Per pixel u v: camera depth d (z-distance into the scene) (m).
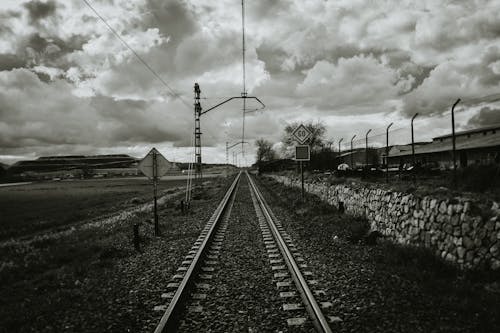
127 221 18.94
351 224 12.24
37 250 12.82
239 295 6.14
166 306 5.62
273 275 7.30
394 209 10.21
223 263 8.36
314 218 14.64
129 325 5.07
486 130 34.69
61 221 23.94
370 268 7.51
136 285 6.91
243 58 15.60
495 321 4.77
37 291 7.14
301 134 20.31
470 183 9.57
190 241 11.18
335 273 7.20
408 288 6.17
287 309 5.45
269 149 120.88
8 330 5.32
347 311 5.27
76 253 10.84
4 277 8.77
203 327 4.93
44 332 5.05
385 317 5.02
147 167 13.26
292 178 33.56
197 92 28.19
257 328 4.84
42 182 114.19
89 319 5.39
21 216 27.70
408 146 49.91
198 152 40.06
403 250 8.27
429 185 10.78
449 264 7.10
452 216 7.36
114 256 9.77
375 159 37.09
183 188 51.06
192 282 6.79
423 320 4.91
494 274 6.15
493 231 6.34
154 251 10.11
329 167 41.31
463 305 5.24
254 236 11.74
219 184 52.16
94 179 126.06
